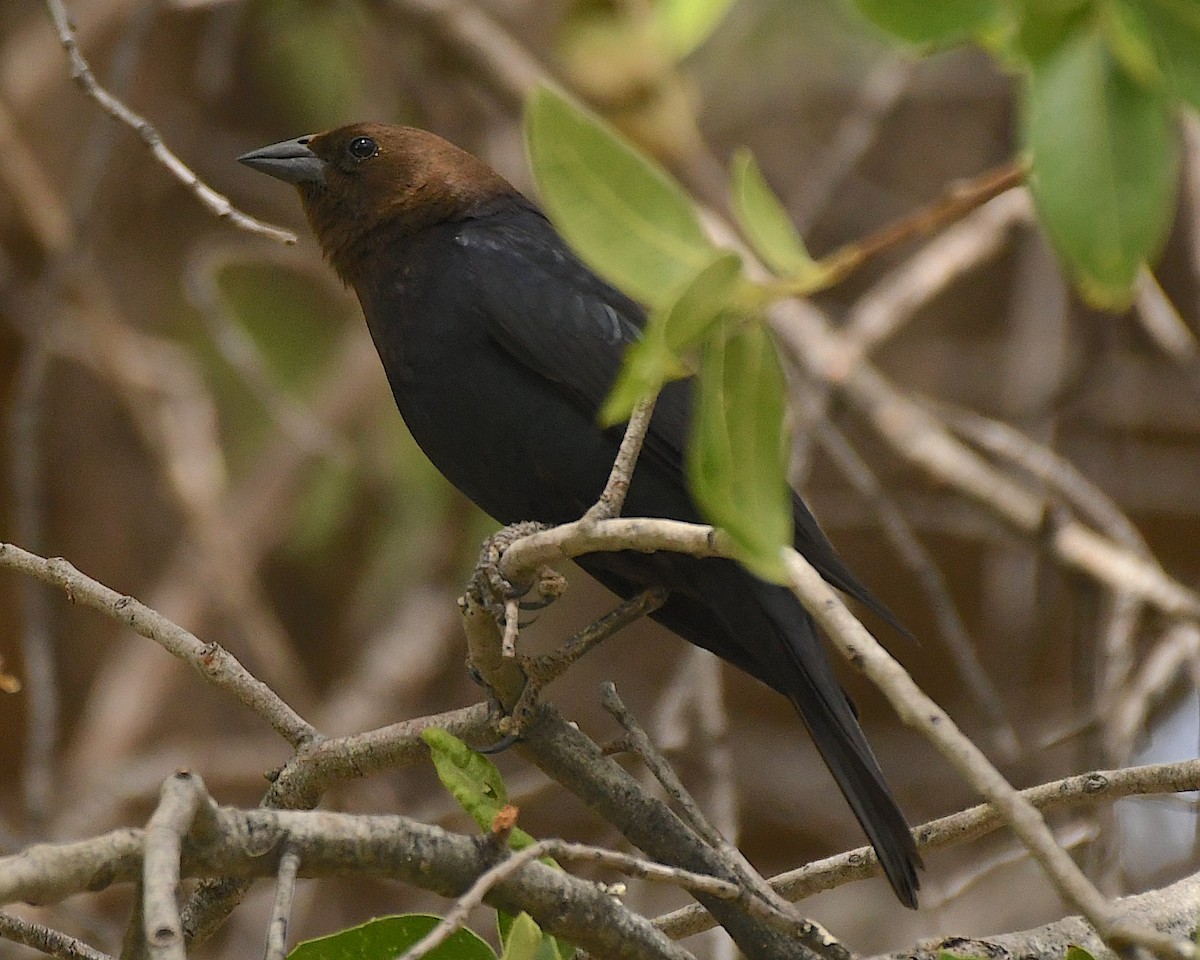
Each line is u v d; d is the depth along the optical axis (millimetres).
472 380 7820
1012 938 5758
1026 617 13469
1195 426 14406
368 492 14133
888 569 15258
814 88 14742
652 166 3771
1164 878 10961
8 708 14344
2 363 14086
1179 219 12750
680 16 4363
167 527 14383
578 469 7727
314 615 14570
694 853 5961
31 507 9844
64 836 11438
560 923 5020
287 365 13539
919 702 3945
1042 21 3650
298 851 4523
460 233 8133
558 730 6094
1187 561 15156
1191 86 3592
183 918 6078
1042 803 5758
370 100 13547
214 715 13977
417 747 6023
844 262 3846
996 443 10398
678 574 7223
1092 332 13672
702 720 9266
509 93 12367
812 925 4930
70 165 13977
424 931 4996
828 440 9922
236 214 6281
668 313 3656
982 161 15195
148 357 12672
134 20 10539
